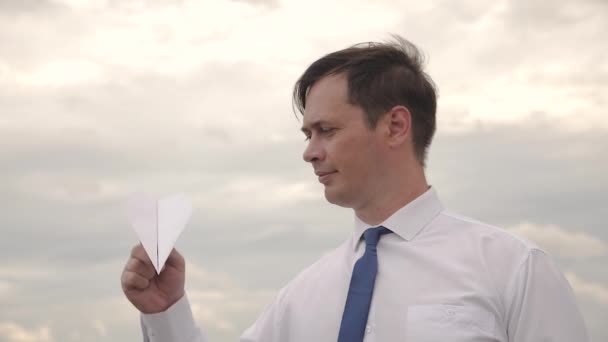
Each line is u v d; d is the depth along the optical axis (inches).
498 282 84.6
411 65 95.4
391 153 91.4
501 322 83.4
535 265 84.1
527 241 86.7
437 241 89.5
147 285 89.2
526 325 82.1
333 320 89.9
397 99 92.1
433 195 93.2
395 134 91.9
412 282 87.0
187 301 91.9
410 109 93.2
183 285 90.9
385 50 94.0
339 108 90.3
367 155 90.0
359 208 92.7
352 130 89.8
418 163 94.0
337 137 89.9
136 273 88.2
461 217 91.8
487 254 86.6
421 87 94.6
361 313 87.0
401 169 91.9
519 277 83.7
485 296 83.7
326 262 96.1
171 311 90.5
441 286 85.8
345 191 90.4
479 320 82.8
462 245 88.1
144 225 82.4
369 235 91.6
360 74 91.1
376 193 91.4
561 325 82.2
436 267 87.0
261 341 96.2
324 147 90.7
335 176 90.3
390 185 91.4
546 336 81.6
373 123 90.7
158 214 83.6
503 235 87.8
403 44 97.0
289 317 94.2
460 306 83.7
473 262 86.3
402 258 89.2
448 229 90.4
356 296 88.3
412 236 90.4
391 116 91.7
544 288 83.1
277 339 94.4
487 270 85.4
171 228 81.7
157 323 90.5
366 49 94.0
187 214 82.7
